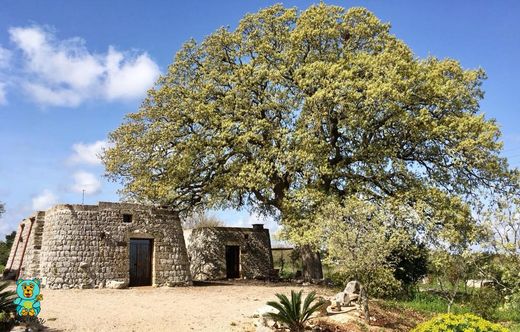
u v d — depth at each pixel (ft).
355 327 46.85
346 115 77.87
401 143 82.84
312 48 87.97
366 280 52.65
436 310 63.16
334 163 85.97
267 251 103.50
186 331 42.22
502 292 56.03
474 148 73.82
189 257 99.96
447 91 76.89
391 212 68.03
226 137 83.05
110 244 70.64
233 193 90.79
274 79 83.15
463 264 64.13
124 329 42.09
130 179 88.69
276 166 80.69
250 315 48.85
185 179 88.12
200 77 90.07
